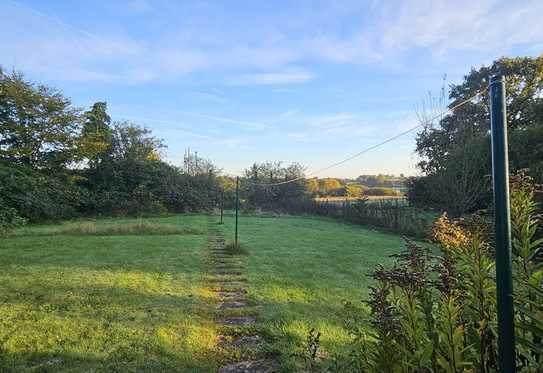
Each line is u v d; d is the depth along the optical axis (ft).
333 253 30.86
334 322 13.37
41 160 65.31
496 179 4.25
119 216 68.80
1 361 9.84
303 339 11.68
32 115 63.05
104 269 22.31
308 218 74.43
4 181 53.57
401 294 6.45
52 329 12.15
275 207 88.38
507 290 4.18
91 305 14.87
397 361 5.34
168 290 17.74
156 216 71.87
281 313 14.39
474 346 5.14
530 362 4.61
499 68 63.26
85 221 59.52
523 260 5.34
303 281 20.31
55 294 16.38
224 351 11.09
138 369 9.68
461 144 43.14
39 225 52.44
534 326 4.48
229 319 14.03
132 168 78.18
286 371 9.66
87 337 11.60
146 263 24.77
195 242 36.45
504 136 4.23
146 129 96.27
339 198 74.84
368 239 41.24
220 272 22.71
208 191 87.86
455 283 5.47
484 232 6.00
